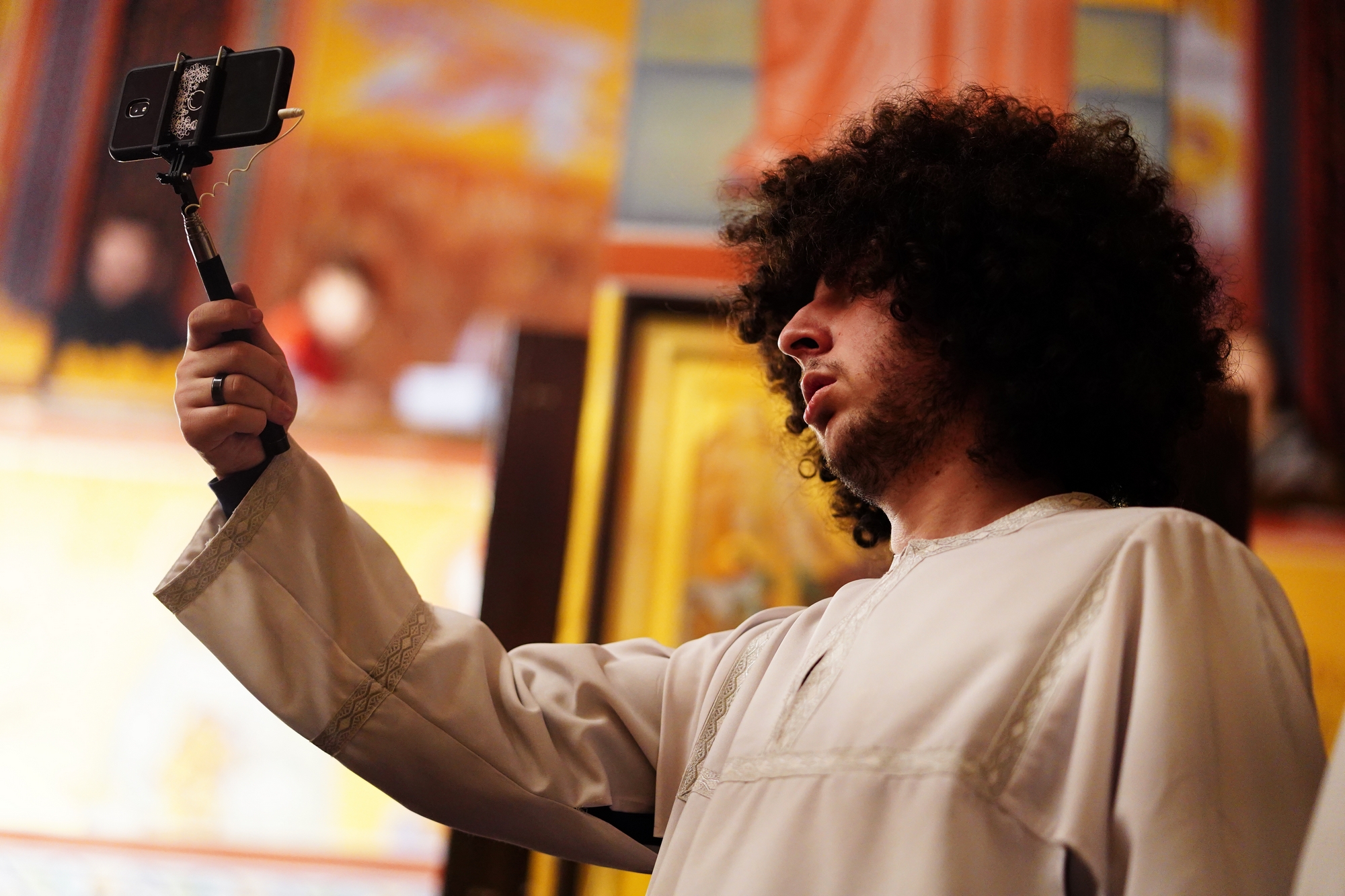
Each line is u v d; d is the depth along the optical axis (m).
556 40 5.25
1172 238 1.29
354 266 5.00
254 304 1.15
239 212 5.07
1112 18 5.07
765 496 3.92
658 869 1.02
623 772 1.25
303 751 4.50
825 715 0.95
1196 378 1.25
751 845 0.91
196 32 5.34
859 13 5.13
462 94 5.20
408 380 4.91
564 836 1.21
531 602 3.45
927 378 1.13
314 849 4.36
